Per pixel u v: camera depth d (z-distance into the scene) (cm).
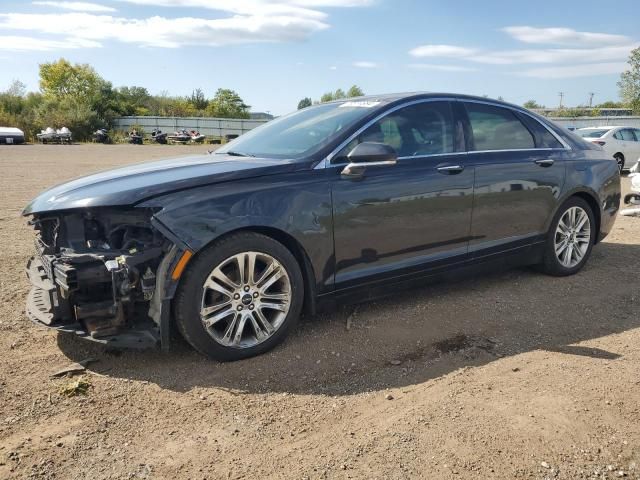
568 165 502
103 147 3612
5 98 5231
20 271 533
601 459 247
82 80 6750
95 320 317
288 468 241
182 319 321
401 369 334
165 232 308
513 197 460
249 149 424
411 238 404
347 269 379
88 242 335
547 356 350
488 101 469
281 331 355
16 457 246
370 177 379
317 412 287
